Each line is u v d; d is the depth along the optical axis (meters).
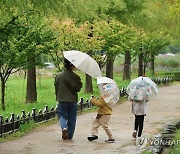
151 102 44.47
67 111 21.11
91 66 20.80
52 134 22.56
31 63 32.38
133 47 59.31
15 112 30.83
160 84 73.88
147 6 54.66
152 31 62.53
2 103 31.86
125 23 51.59
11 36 24.67
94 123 20.88
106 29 44.66
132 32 49.00
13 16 22.92
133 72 97.12
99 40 42.75
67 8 25.38
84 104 34.31
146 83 21.17
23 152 17.73
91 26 43.84
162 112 35.28
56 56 40.78
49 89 52.66
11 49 29.12
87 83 48.38
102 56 47.06
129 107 38.59
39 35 30.23
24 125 23.67
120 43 45.50
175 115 33.12
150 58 73.88
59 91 21.09
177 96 52.16
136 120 21.45
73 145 19.48
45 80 66.50
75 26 41.00
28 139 20.97
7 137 21.33
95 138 20.83
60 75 21.17
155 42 68.31
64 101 20.88
